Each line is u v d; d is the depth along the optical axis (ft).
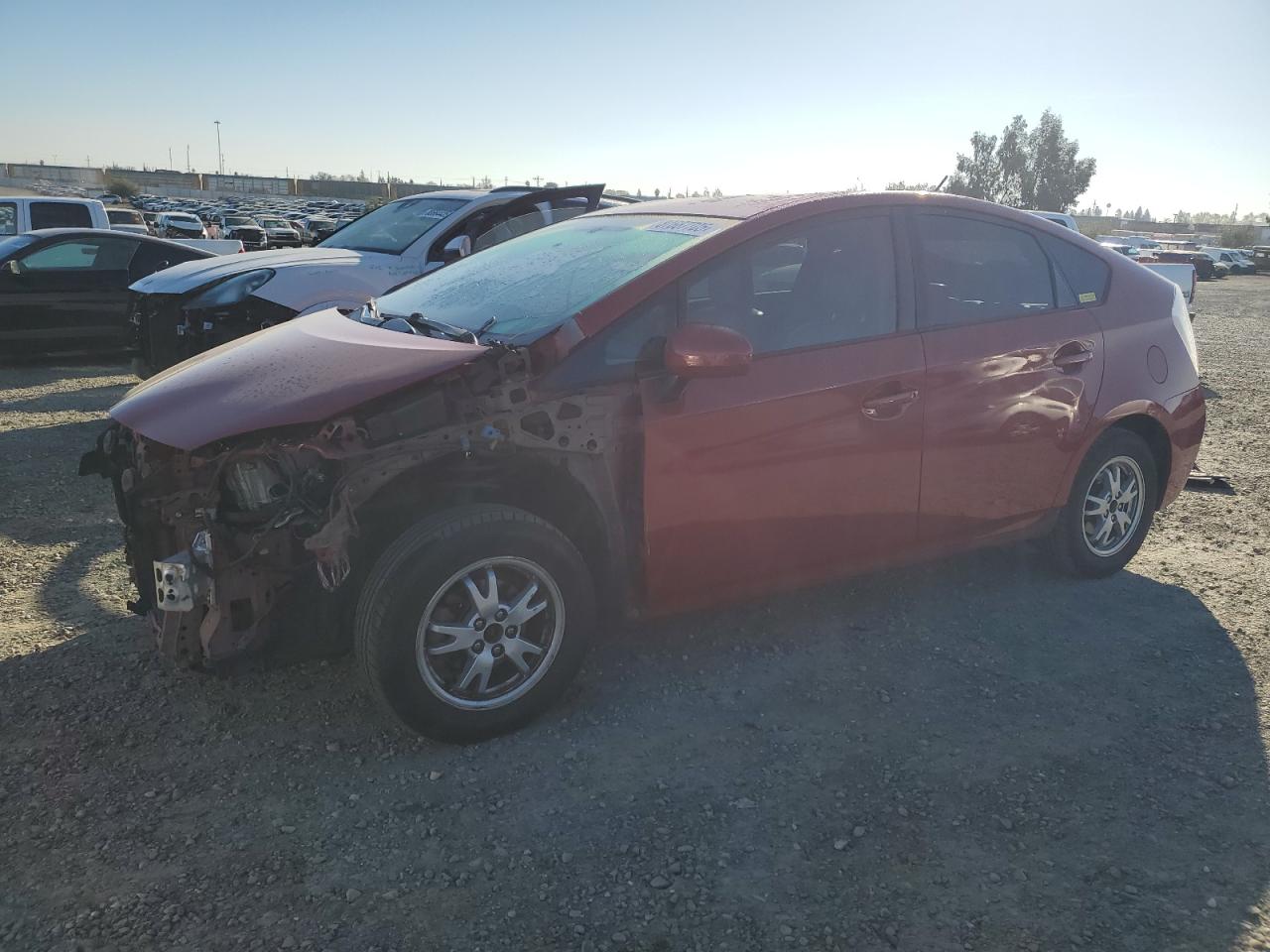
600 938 7.27
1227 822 8.72
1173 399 14.24
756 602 13.34
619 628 10.84
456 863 8.09
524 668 9.90
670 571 10.47
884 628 12.67
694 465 10.22
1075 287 13.51
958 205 12.60
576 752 9.76
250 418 8.84
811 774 9.43
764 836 8.48
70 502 17.48
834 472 11.10
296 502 8.91
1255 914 7.55
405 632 9.07
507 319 10.59
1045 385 12.69
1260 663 11.82
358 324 11.51
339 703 10.64
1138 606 13.53
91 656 11.54
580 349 9.80
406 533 9.25
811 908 7.60
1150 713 10.64
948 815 8.80
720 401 10.31
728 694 10.94
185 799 8.89
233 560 8.97
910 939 7.27
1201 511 18.01
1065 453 13.15
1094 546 14.19
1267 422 26.18
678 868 8.05
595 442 9.82
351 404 8.89
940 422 11.78
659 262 10.47
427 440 9.10
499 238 21.99
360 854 8.19
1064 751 9.87
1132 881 7.94
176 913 7.44
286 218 159.74
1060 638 12.48
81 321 33.19
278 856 8.14
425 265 24.13
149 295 23.35
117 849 8.19
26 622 12.45
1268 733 10.25
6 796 8.86
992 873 8.03
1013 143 260.62
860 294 11.52
